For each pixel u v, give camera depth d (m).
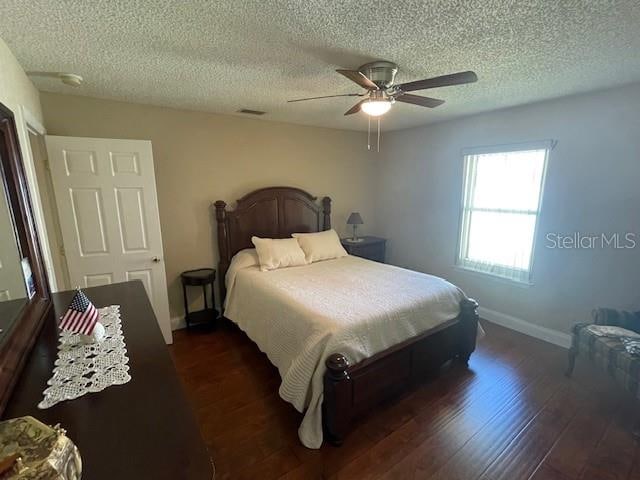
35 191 2.04
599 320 2.53
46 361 1.17
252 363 2.78
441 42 1.73
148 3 1.35
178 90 2.59
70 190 2.60
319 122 3.93
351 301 2.34
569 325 3.01
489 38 1.68
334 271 3.21
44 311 1.54
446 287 2.69
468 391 2.39
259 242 3.40
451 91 2.64
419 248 4.38
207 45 1.76
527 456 1.81
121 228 2.81
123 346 1.28
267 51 1.84
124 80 2.33
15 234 1.43
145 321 1.52
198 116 3.31
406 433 1.98
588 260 2.84
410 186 4.40
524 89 2.58
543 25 1.54
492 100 2.92
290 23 1.53
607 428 2.01
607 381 2.50
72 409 0.91
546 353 2.93
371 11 1.42
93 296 1.87
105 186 2.70
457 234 3.87
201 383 2.49
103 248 2.77
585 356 2.38
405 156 4.42
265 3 1.36
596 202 2.74
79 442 0.79
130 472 0.71
